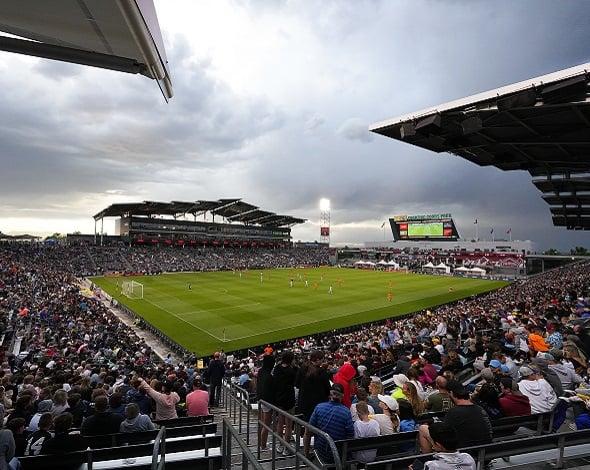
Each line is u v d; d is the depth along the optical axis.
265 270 92.00
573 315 17.61
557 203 30.70
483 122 16.89
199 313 37.97
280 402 7.03
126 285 54.69
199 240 108.88
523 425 5.82
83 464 4.91
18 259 67.00
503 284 67.06
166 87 6.38
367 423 5.33
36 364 14.63
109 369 14.66
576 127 16.89
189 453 5.69
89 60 5.42
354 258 130.25
